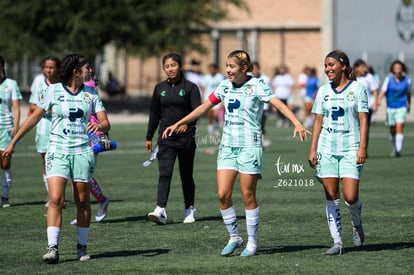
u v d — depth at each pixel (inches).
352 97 900.6
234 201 1332.4
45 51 3973.9
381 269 838.5
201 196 1395.2
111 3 3917.3
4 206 1285.7
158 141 1155.9
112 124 3464.6
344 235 1034.7
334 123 908.0
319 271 831.1
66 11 3897.6
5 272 838.5
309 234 1040.8
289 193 1421.0
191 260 888.3
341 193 1419.8
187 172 1149.1
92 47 4001.0
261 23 5216.5
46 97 892.6
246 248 915.4
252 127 909.2
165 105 1165.1
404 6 4411.9
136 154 2154.3
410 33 4394.7
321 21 4896.7
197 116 938.1
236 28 5187.0
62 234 1059.3
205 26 4252.0
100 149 940.6
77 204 893.8
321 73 4542.3
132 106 4532.5
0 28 3932.1
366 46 4456.2
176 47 4106.8
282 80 3238.2
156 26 4101.9
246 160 906.7
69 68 887.1
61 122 885.2
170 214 1214.9
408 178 1617.9
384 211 1213.1
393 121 2079.2
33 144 2497.5
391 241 991.6
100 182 1578.5
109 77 4608.8
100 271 839.1
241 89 910.4
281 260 886.4
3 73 1286.9
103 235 1047.6
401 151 2234.3
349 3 4485.7
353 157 905.5
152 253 929.5
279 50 5216.5
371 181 1571.1
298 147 2359.7
